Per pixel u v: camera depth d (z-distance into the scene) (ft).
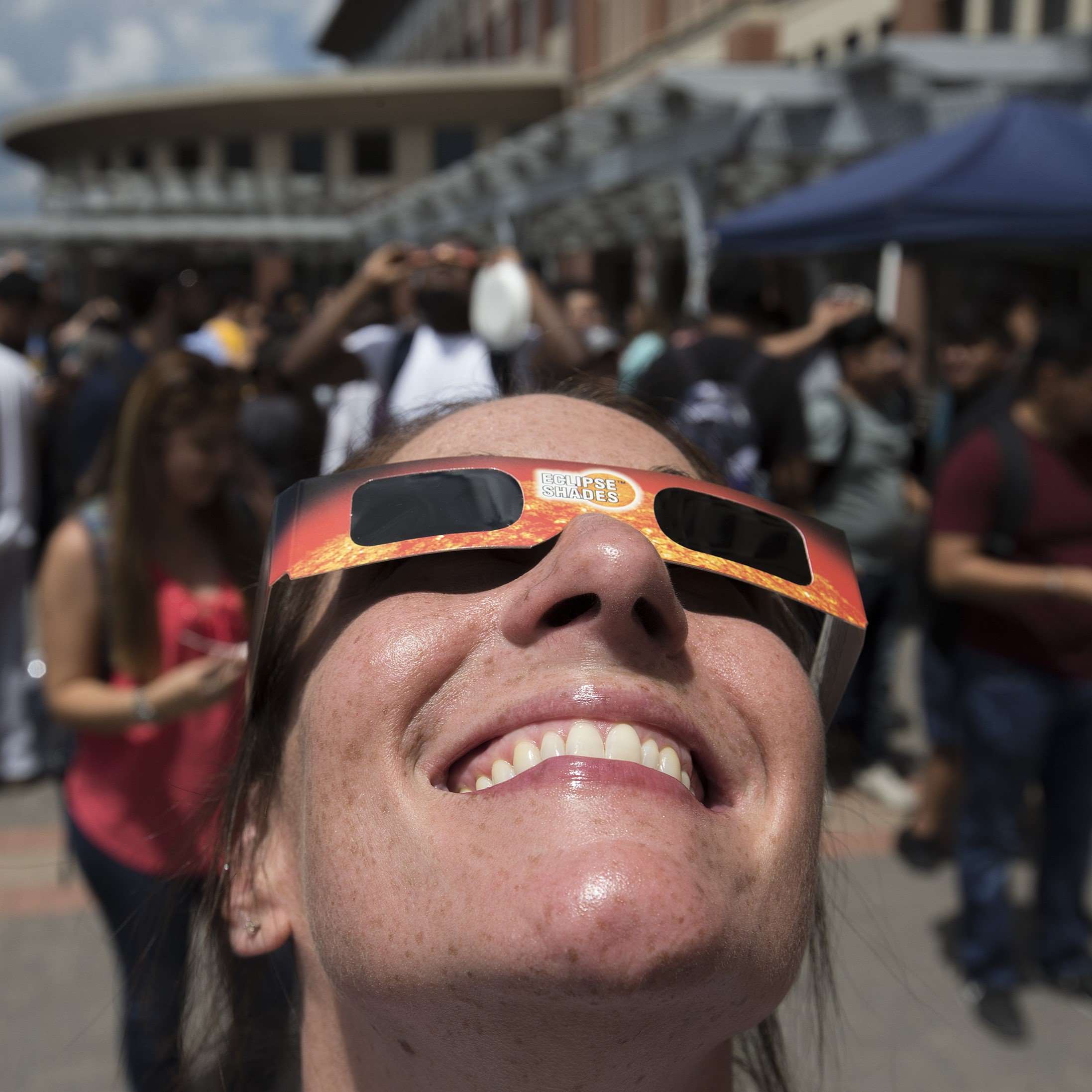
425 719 2.11
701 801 2.23
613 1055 1.91
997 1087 7.95
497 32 97.25
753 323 11.48
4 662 13.20
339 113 91.09
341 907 2.02
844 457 12.57
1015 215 15.71
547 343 10.28
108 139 105.91
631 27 64.08
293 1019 3.32
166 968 4.91
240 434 6.34
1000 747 8.68
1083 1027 8.79
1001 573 8.39
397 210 49.78
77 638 5.90
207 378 6.09
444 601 2.24
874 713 13.09
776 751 2.24
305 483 2.44
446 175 38.55
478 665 2.13
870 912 4.15
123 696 5.64
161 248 75.15
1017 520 8.39
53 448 14.35
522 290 10.64
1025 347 14.82
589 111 25.52
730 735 2.18
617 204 37.81
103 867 5.74
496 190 36.45
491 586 2.29
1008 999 8.74
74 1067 7.95
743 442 10.17
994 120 17.17
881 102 20.68
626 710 2.02
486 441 2.80
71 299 77.00
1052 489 8.31
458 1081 2.07
